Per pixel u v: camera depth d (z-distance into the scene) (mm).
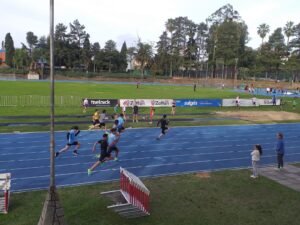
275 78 112688
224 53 101750
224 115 36625
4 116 28766
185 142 22406
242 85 86250
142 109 37344
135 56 112812
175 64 111000
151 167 16641
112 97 46719
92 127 25094
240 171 16281
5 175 11594
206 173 15812
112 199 11547
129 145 20844
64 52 107500
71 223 10273
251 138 24812
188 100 41781
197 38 117062
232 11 113375
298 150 21766
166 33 114062
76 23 110438
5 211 10727
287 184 14578
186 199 12477
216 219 10945
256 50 118375
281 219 11109
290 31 102875
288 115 38906
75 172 15320
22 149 18766
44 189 13055
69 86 63656
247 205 12156
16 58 107438
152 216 10977
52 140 8539
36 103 36656
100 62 109812
